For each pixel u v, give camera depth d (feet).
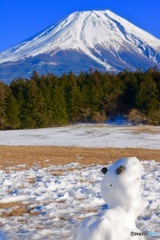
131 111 254.88
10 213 35.35
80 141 144.66
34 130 201.67
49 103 265.75
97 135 165.99
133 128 194.49
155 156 88.53
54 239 27.53
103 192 13.37
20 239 27.66
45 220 32.53
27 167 68.54
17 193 43.19
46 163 74.49
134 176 13.01
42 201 39.47
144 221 30.94
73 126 228.02
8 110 260.62
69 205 37.22
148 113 248.93
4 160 80.02
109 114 276.82
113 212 12.98
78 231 12.64
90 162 75.72
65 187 45.85
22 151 101.76
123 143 134.00
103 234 12.42
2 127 259.80
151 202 37.14
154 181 48.78
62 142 142.82
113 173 13.14
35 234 28.50
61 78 303.07
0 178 54.75
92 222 12.62
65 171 61.52
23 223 31.91
